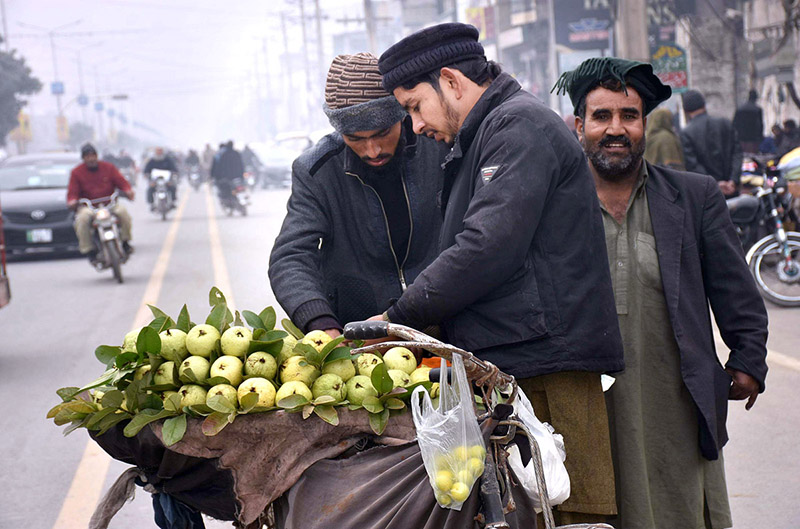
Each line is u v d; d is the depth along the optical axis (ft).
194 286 39.32
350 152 10.91
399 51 9.37
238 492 8.43
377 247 11.19
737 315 10.78
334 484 8.29
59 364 26.04
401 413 8.49
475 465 7.77
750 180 36.04
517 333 8.93
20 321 33.37
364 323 7.98
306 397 8.39
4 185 55.93
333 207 11.05
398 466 8.10
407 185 11.08
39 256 56.44
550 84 104.88
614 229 10.71
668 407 10.56
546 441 8.56
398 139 10.72
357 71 10.25
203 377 8.52
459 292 8.63
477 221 8.65
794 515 14.05
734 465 16.25
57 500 15.88
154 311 9.24
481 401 8.34
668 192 10.75
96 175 43.39
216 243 56.75
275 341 8.70
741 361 10.70
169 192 86.89
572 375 9.25
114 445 8.67
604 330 9.08
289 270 10.55
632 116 10.64
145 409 8.45
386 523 8.02
